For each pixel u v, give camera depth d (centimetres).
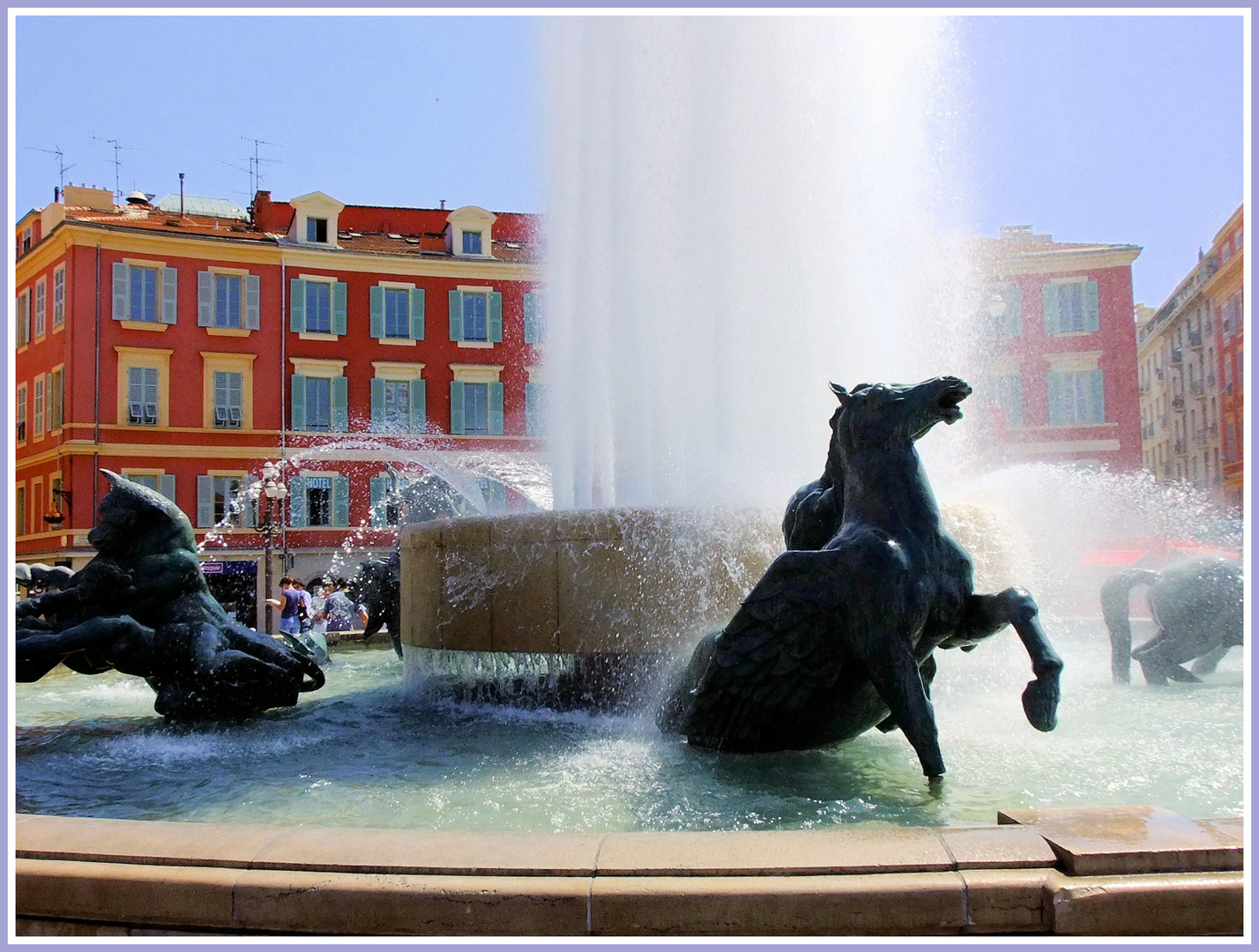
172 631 668
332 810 423
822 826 372
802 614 458
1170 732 536
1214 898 256
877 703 484
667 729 552
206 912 272
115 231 3981
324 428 4209
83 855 291
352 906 267
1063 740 516
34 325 4159
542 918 261
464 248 4456
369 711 703
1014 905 259
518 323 4459
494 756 522
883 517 455
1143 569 753
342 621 1474
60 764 542
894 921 258
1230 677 751
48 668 634
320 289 4256
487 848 287
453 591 727
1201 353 5147
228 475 4044
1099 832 286
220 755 559
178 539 692
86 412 3906
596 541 661
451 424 4362
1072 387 4338
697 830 349
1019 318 4344
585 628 658
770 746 490
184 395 4050
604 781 453
